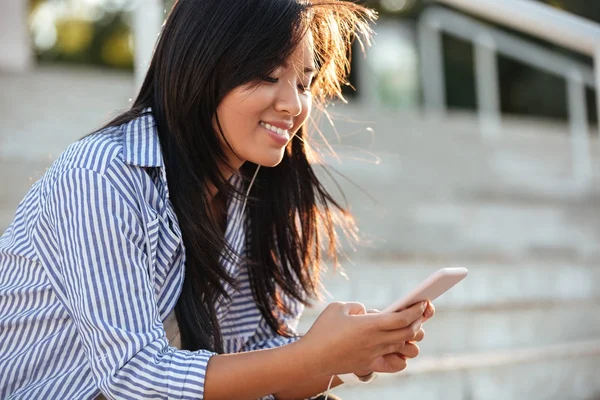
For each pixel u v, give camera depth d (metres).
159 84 1.61
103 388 1.41
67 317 1.53
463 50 9.39
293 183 1.85
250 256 1.85
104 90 4.50
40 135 4.00
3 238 1.67
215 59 1.53
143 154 1.54
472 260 3.54
